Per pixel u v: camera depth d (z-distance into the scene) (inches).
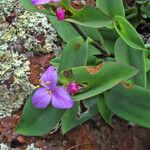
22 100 7.3
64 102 5.7
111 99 6.5
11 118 7.2
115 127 7.4
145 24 8.7
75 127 7.2
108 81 6.0
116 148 7.3
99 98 6.6
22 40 7.8
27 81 7.4
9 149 7.0
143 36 8.5
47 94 5.7
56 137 7.1
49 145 7.1
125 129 7.5
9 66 7.5
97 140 7.1
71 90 5.7
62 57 6.5
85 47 6.5
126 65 6.0
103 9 7.0
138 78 6.8
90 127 7.2
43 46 7.7
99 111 6.8
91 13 6.1
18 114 7.3
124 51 7.0
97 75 6.0
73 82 5.8
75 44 6.5
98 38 7.2
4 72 7.5
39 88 5.8
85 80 6.0
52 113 6.1
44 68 7.6
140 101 6.4
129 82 6.5
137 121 6.3
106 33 7.6
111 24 6.9
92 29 7.2
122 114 6.4
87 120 7.2
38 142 7.1
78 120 6.7
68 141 7.1
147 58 7.2
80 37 6.6
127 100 6.4
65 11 6.0
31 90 7.4
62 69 6.5
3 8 8.1
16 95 7.3
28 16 8.0
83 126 7.2
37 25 7.9
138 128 7.6
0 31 7.9
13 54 7.7
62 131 6.6
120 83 6.4
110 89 6.4
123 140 7.4
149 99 6.3
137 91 6.3
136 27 8.6
